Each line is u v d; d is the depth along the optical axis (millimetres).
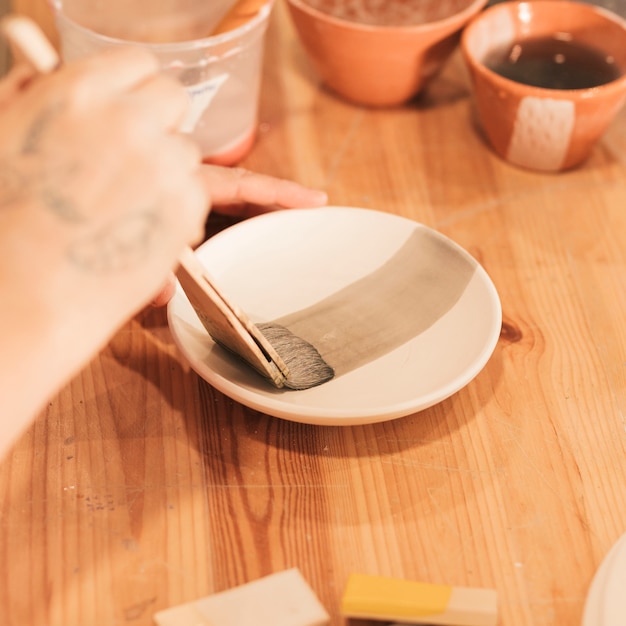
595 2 1094
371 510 644
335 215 811
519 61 984
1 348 442
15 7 1187
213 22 1008
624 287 833
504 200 929
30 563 602
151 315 789
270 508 644
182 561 608
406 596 564
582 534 629
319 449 686
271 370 664
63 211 442
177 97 486
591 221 906
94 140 447
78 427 691
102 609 580
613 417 713
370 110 1052
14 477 653
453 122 1034
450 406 718
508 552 618
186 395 723
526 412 716
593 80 955
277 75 1103
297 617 555
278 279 788
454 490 659
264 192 845
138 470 665
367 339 738
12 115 458
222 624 552
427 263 775
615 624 559
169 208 462
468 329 713
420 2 1042
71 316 454
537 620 578
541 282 834
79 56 863
